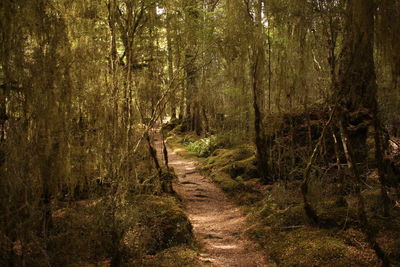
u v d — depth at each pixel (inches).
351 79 245.4
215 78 681.0
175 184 470.3
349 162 241.9
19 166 161.8
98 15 284.5
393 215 264.2
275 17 345.4
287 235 276.4
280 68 377.4
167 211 293.3
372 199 294.8
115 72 221.9
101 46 225.9
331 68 256.2
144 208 275.3
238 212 373.7
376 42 221.6
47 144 173.3
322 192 331.3
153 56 388.5
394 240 233.5
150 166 352.2
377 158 262.7
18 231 162.1
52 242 184.1
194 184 492.4
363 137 383.9
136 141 252.8
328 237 254.8
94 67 204.5
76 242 187.5
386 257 212.2
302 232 273.9
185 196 425.4
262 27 408.8
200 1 418.6
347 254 229.5
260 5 396.5
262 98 456.8
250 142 611.8
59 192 193.2
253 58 418.3
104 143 202.8
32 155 168.6
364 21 212.2
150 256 242.8
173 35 386.3
